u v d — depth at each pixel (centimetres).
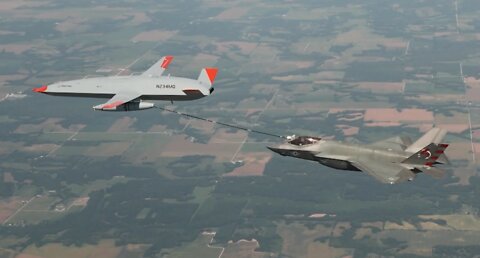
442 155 5341
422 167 5334
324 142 5681
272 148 5803
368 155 5472
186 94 8206
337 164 5538
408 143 5659
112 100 7875
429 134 5584
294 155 5744
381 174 5203
